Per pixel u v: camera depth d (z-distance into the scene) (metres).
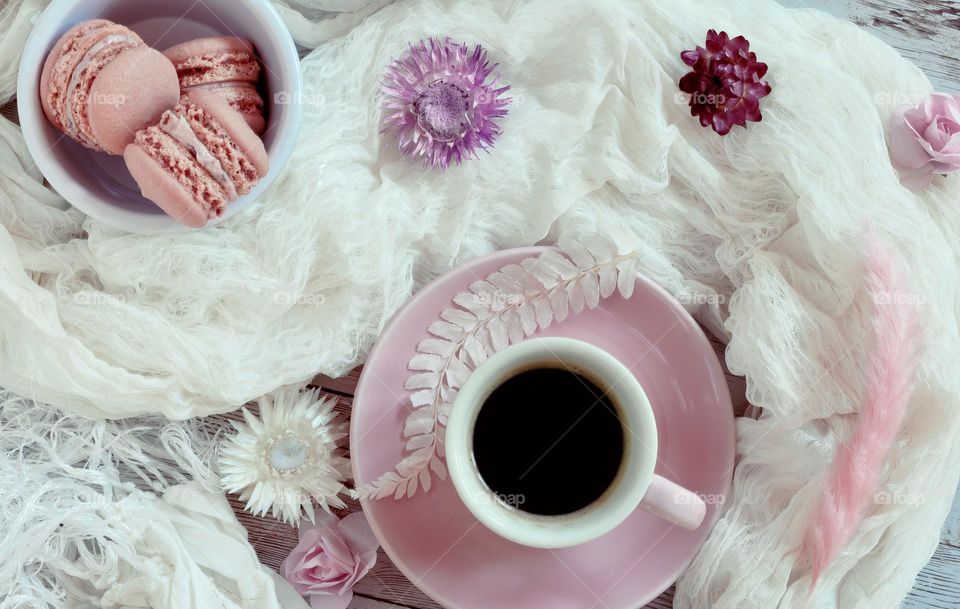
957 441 0.69
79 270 0.70
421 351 0.67
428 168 0.70
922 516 0.69
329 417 0.70
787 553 0.69
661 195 0.71
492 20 0.70
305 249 0.69
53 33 0.66
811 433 0.70
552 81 0.71
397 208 0.69
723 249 0.71
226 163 0.66
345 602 0.71
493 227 0.71
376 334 0.71
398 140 0.70
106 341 0.69
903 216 0.69
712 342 0.73
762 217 0.71
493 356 0.64
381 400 0.67
